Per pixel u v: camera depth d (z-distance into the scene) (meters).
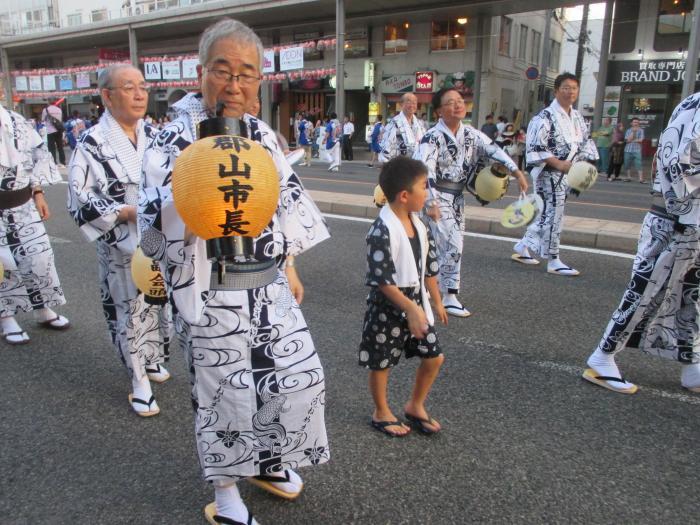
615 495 2.30
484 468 2.48
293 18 23.53
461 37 22.36
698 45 13.26
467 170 4.44
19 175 3.78
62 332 4.15
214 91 1.82
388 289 2.50
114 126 2.81
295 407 1.92
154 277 2.36
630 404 3.07
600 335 4.05
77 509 2.22
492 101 23.52
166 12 24.33
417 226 2.60
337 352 3.73
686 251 2.93
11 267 3.85
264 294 1.86
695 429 2.82
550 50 30.16
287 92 26.86
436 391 3.20
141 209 1.79
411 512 2.20
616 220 8.05
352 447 2.64
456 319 4.36
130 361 2.94
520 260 6.05
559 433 2.77
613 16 18.11
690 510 2.22
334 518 2.16
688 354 3.12
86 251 6.59
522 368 3.50
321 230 2.05
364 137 26.41
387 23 23.47
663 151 2.87
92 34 27.83
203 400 1.88
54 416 2.95
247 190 1.49
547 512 2.20
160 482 2.39
